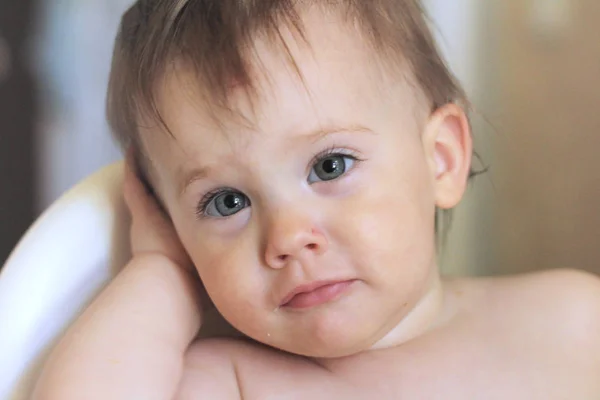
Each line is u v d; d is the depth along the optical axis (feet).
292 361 2.42
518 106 4.04
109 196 2.60
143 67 2.27
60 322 2.33
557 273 2.70
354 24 2.23
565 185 3.92
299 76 2.08
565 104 3.90
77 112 4.90
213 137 2.10
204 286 2.35
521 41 4.01
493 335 2.50
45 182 4.86
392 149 2.22
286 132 2.06
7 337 2.22
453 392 2.34
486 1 4.06
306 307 2.12
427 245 2.30
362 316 2.15
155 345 2.12
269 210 2.12
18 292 2.28
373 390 2.34
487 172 4.06
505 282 2.70
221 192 2.19
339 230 2.10
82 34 4.85
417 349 2.44
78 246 2.44
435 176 2.49
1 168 4.68
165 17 2.30
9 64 4.66
